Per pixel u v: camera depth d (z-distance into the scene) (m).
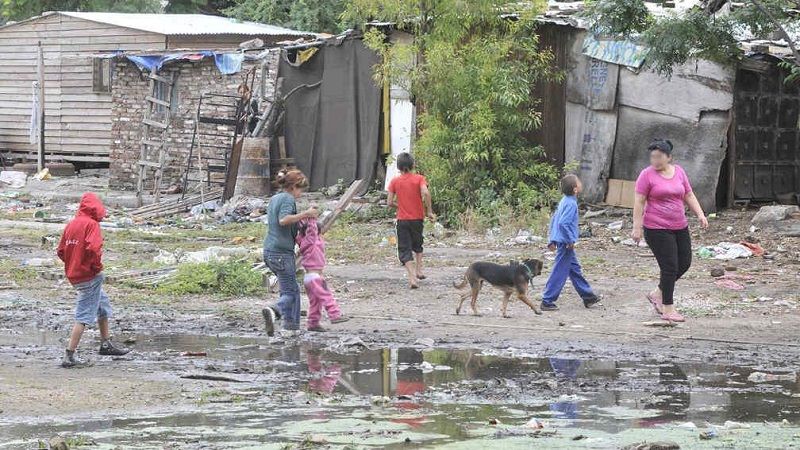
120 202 64.06
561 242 31.08
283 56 63.75
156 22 79.12
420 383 22.62
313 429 18.80
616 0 45.41
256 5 91.69
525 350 26.19
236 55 65.69
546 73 53.34
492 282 30.56
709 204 51.41
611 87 52.84
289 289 28.52
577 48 53.88
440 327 29.27
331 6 87.38
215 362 24.84
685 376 23.33
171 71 69.62
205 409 20.31
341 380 22.97
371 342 27.28
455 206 51.34
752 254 41.38
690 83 51.19
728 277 36.34
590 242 45.72
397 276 38.19
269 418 19.64
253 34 76.81
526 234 47.41
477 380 22.86
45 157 82.75
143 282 36.31
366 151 60.50
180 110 69.44
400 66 52.69
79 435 18.38
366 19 56.22
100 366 24.34
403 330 28.88
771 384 22.56
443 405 20.69
